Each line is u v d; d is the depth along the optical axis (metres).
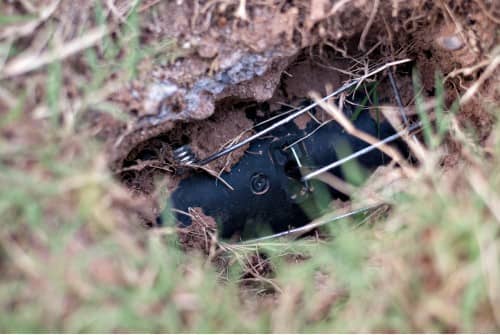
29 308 1.12
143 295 1.14
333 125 1.58
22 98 1.19
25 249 1.14
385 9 1.45
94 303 1.13
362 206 1.52
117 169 1.40
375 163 1.58
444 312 1.13
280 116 1.60
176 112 1.41
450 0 1.43
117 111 1.30
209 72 1.40
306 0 1.39
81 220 1.16
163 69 1.36
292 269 1.30
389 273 1.18
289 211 1.57
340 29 1.45
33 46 1.26
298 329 1.20
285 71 1.58
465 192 1.23
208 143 1.57
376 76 1.58
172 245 1.46
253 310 1.28
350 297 1.22
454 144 1.46
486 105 1.41
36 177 1.16
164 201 1.53
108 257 1.17
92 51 1.29
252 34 1.39
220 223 1.55
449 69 1.50
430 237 1.17
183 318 1.18
